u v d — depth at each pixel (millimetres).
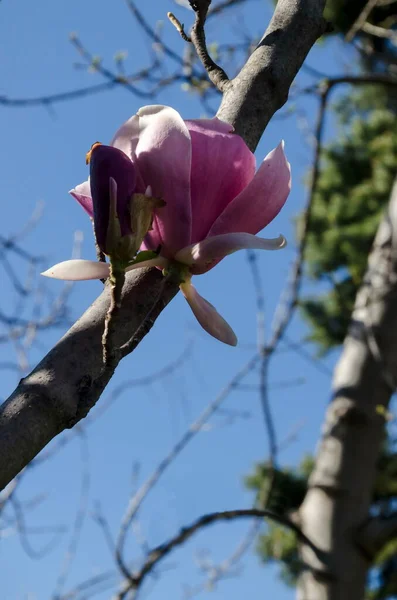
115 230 978
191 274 1044
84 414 1003
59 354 1018
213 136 1041
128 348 1005
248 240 1018
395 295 2373
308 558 2232
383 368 2287
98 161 992
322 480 2291
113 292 982
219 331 1062
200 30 1157
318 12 1166
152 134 1026
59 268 1032
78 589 2297
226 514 2113
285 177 1041
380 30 2957
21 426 993
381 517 2258
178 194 1026
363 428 2299
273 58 1141
